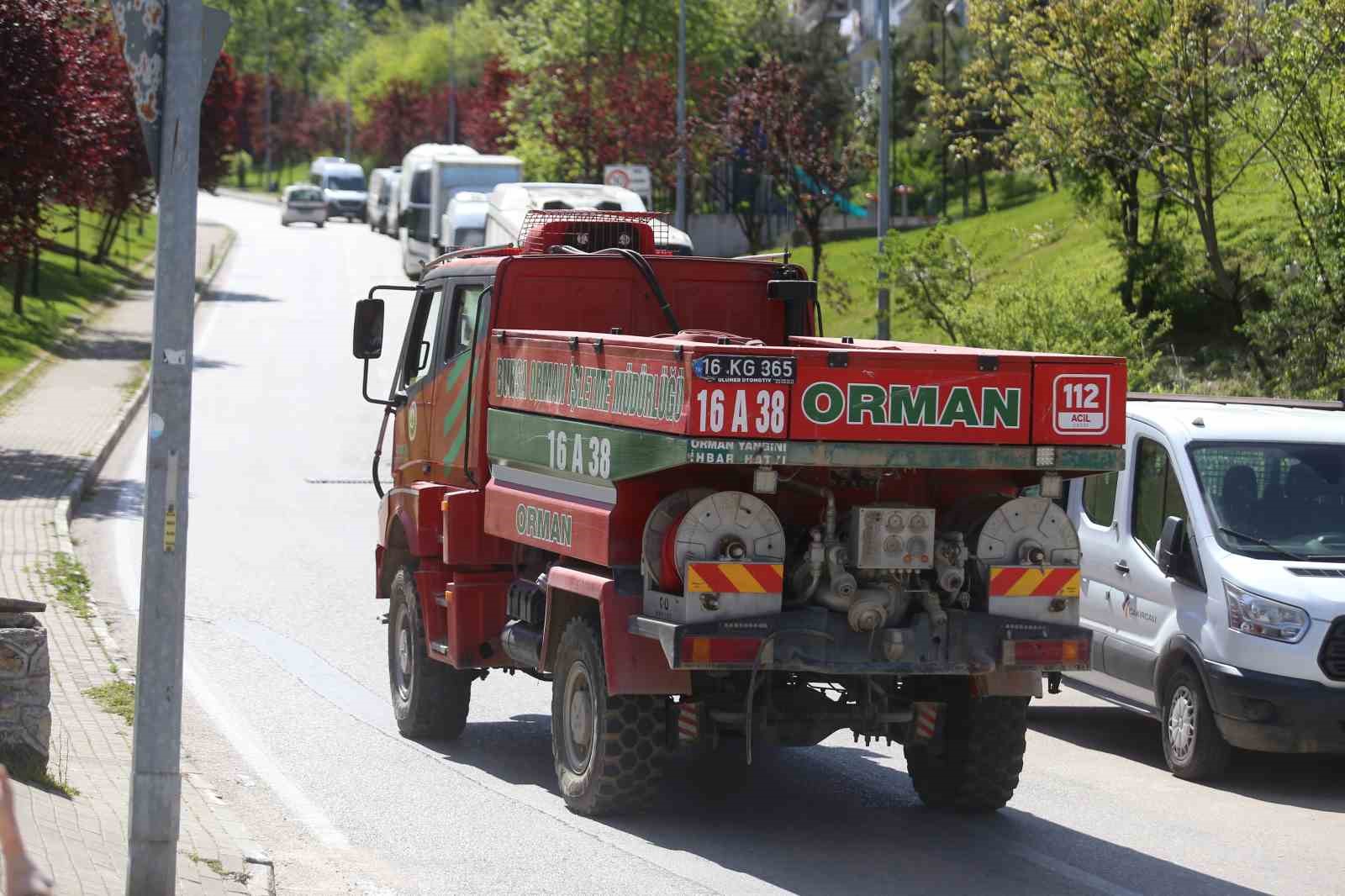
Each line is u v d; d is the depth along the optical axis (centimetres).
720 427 1850
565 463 2147
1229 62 5350
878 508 1944
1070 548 2027
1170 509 2589
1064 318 5009
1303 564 2419
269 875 1736
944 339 6341
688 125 10625
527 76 14700
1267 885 1902
